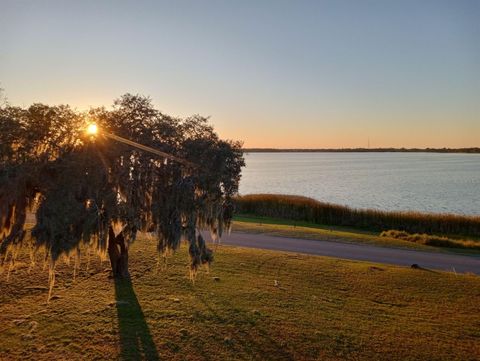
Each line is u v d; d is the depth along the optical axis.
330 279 16.80
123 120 12.99
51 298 13.54
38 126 10.86
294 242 25.30
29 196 10.93
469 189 84.31
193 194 12.18
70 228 10.84
